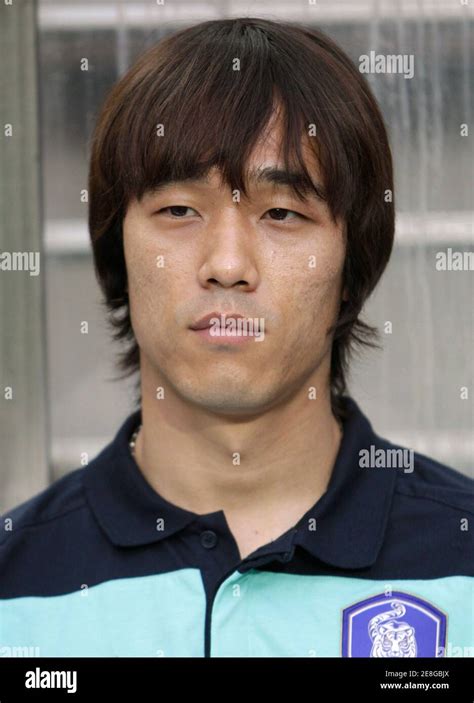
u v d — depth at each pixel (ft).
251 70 2.39
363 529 2.54
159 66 2.48
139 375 3.04
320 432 2.58
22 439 4.29
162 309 2.37
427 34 4.24
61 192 4.29
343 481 2.57
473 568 2.56
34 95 4.23
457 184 4.27
